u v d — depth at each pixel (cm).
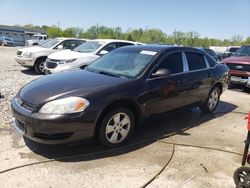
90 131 437
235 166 444
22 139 491
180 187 379
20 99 455
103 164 424
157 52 559
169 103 561
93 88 451
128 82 488
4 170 394
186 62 612
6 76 1128
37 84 482
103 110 444
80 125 425
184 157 463
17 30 6888
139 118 508
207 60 682
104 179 386
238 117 706
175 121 641
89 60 1012
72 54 1021
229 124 646
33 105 426
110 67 562
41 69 1244
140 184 379
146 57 552
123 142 487
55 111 413
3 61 1752
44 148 462
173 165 435
